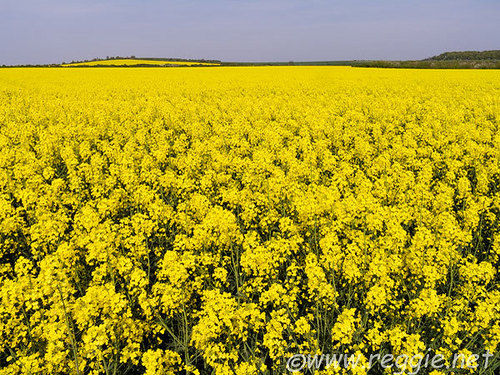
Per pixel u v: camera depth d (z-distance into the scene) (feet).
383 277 20.57
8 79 171.01
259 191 37.93
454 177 41.57
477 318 17.89
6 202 29.45
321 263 23.32
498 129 72.64
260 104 96.37
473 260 25.07
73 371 16.19
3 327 17.97
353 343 19.04
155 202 32.50
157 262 26.32
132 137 63.05
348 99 102.53
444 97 107.45
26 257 28.60
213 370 18.01
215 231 27.20
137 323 18.98
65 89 134.92
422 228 25.77
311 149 54.44
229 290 25.34
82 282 24.66
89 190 41.34
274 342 16.58
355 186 41.14
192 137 68.13
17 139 63.31
